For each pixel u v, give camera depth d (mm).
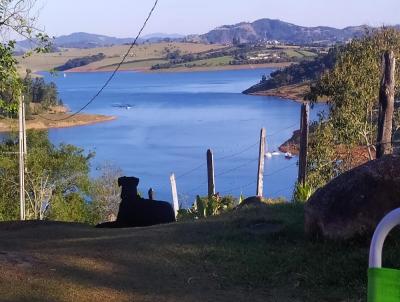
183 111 103312
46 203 32344
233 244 6984
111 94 156000
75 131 81000
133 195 10117
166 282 5840
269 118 70312
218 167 46906
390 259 5801
